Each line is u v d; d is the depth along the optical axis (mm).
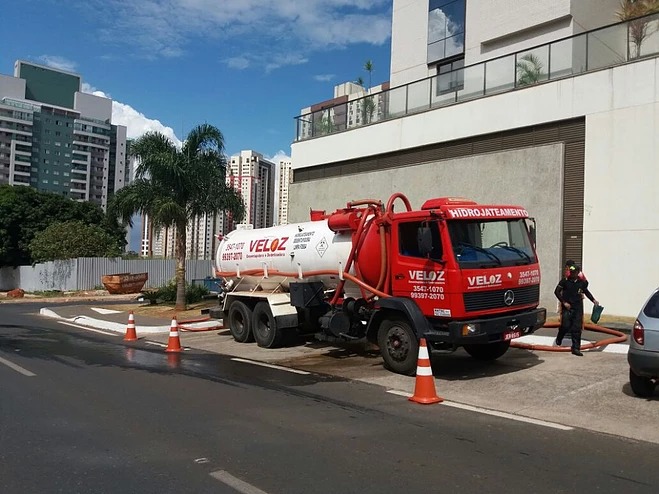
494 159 17672
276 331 12547
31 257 43938
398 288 9578
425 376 7645
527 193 16828
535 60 17141
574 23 19312
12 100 121375
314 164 24266
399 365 9461
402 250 9578
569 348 10859
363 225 10656
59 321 19953
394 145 20891
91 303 29141
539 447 5648
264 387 8562
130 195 20656
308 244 12148
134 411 7027
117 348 12961
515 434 6105
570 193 16078
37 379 9086
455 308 8602
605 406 7223
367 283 10594
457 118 18859
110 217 21406
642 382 7457
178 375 9539
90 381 8961
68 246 39656
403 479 4750
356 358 11305
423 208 9508
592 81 15594
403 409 7215
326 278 11852
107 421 6555
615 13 20672
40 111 124438
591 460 5262
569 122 16188
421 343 7754
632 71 14828
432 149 19844
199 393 8109
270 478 4770
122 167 137875
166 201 20141
